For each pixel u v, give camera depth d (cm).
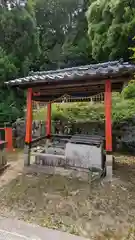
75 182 302
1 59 691
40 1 1419
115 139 560
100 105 673
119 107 620
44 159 384
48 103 496
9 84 344
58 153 401
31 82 325
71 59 1345
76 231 180
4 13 691
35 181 307
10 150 570
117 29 597
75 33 1438
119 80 307
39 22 1454
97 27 702
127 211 217
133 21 539
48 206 228
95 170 338
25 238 166
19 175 336
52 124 668
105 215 209
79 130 635
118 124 566
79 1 1464
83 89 399
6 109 702
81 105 692
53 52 1477
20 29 726
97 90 412
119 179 315
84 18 1393
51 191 269
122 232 180
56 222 195
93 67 396
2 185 293
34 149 415
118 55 650
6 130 597
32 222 194
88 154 347
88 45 1188
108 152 315
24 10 759
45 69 1330
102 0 690
